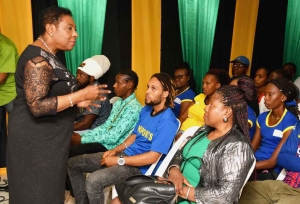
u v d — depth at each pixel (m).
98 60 2.91
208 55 3.79
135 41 3.45
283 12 4.06
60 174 1.56
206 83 2.52
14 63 2.70
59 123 1.51
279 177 2.04
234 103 1.53
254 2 3.87
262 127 2.27
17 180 1.52
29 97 1.37
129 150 2.12
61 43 1.51
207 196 1.43
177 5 3.56
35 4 3.03
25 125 1.47
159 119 1.97
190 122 2.60
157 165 1.98
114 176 1.96
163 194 1.48
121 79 2.41
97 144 2.55
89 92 1.48
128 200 1.51
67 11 1.52
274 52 4.16
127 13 3.37
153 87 1.96
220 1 3.74
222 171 1.44
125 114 2.34
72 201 2.50
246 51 3.99
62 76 1.49
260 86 3.48
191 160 1.61
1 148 3.09
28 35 3.04
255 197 1.88
